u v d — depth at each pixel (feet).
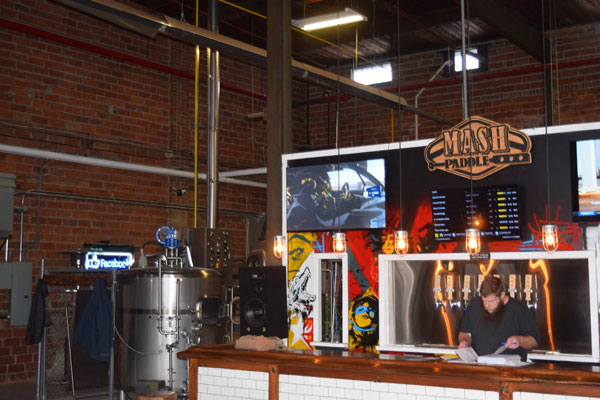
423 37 38.14
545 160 19.40
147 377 23.50
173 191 34.50
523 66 38.14
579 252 18.31
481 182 20.29
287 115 24.44
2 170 28.22
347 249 22.49
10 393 25.82
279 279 18.42
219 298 24.72
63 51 30.55
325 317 23.26
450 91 40.04
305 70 28.43
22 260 28.45
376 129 41.98
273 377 16.40
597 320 18.03
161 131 34.35
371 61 42.14
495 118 38.52
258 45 39.19
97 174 31.37
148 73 33.96
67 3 20.72
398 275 21.47
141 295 23.73
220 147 37.73
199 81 36.32
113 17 21.90
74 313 27.45
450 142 20.75
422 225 21.20
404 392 14.58
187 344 23.72
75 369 26.30
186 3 32.76
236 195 38.47
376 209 22.02
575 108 36.40
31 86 29.32
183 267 25.55
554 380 12.91
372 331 21.75
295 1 32.42
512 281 18.85
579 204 18.75
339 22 28.78
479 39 39.06
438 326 20.67
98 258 28.30
